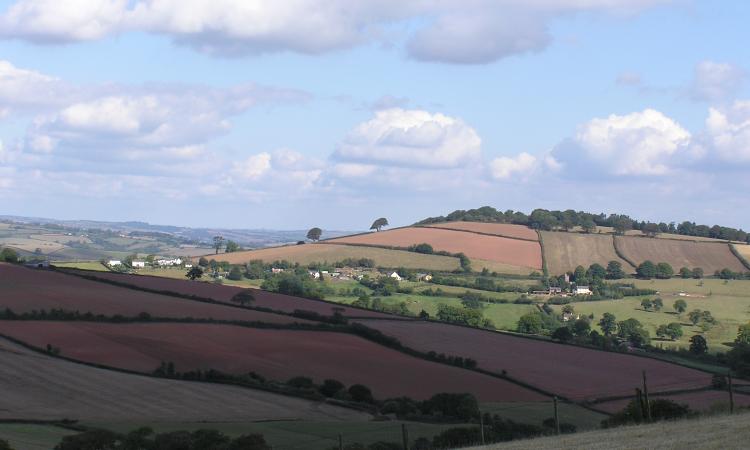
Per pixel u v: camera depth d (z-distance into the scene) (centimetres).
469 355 12269
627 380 11294
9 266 15438
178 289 15400
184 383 8775
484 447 4722
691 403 9650
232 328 11925
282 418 7675
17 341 9738
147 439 6059
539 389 10312
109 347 9988
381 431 7056
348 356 11138
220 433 6300
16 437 6025
